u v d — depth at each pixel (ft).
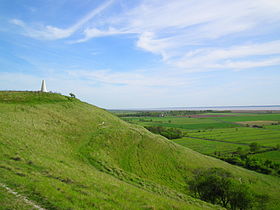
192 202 90.53
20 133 108.37
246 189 117.29
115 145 150.82
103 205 48.62
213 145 360.48
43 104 185.26
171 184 130.00
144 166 139.44
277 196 162.50
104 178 83.51
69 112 185.16
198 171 155.12
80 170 84.43
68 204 44.21
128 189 72.90
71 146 125.29
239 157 290.35
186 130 528.22
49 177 62.13
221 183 118.62
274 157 290.97
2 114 132.05
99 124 185.68
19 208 39.22
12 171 58.70
